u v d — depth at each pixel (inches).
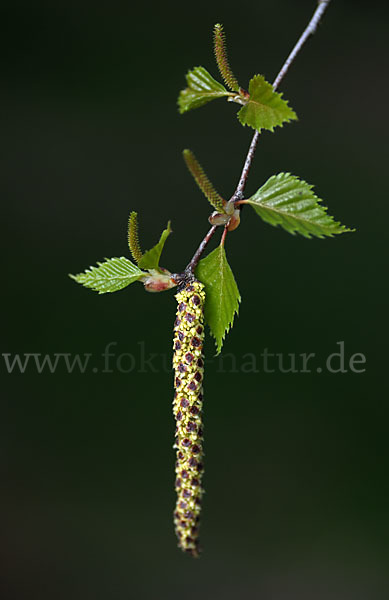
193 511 13.3
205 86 12.6
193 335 13.1
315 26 12.9
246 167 12.9
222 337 13.2
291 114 12.5
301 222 12.7
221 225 13.0
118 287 13.1
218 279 13.2
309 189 12.7
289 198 12.8
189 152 12.6
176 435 13.3
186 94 12.6
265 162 31.6
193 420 13.2
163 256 31.1
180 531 13.3
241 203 12.9
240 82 31.5
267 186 12.8
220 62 12.6
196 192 31.6
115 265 13.1
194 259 13.2
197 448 13.2
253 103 12.6
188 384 13.1
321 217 12.7
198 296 13.1
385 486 31.5
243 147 31.6
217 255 13.1
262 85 12.5
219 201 12.9
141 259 13.0
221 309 13.2
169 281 13.1
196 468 13.2
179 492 13.3
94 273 13.1
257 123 12.7
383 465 31.7
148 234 31.6
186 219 31.6
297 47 12.9
